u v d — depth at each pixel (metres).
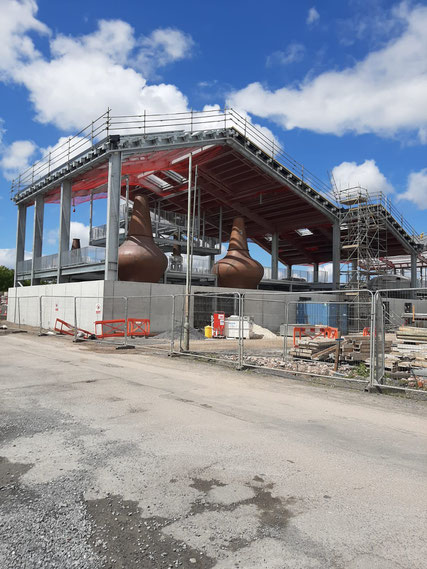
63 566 2.65
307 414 6.78
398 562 2.74
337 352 11.99
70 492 3.73
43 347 16.97
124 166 32.75
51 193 38.50
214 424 6.00
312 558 2.77
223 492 3.77
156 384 9.14
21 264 42.12
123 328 24.75
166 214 46.75
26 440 5.17
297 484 3.98
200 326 28.73
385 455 4.85
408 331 13.42
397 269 65.56
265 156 38.47
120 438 5.29
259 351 17.14
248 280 38.22
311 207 46.44
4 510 3.39
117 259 26.78
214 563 2.70
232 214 52.75
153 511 3.39
